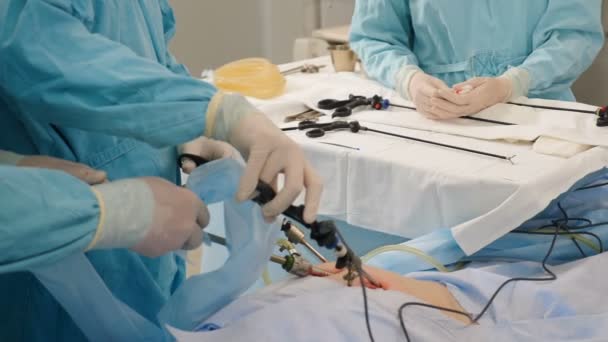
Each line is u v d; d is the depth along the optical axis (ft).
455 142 4.39
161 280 3.24
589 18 5.27
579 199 3.96
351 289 2.75
